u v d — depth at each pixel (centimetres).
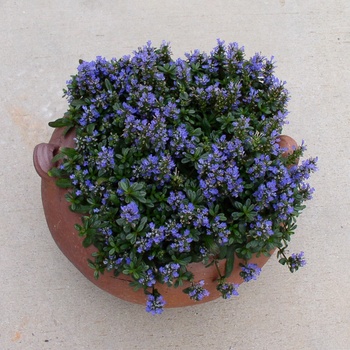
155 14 130
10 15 127
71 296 104
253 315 105
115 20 129
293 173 84
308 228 113
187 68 88
